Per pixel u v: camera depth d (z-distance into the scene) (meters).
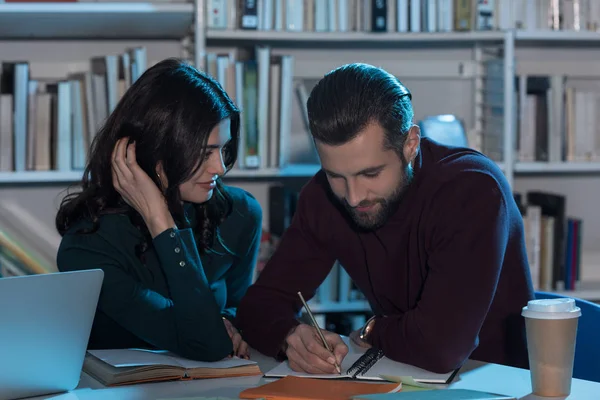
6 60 2.65
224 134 1.47
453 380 1.23
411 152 1.32
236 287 1.76
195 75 1.47
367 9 2.51
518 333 1.47
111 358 1.30
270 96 2.47
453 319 1.28
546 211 2.77
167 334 1.41
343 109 1.23
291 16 2.49
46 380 1.16
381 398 1.06
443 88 2.87
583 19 2.67
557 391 1.12
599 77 2.96
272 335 1.42
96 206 1.52
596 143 2.72
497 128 2.68
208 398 1.10
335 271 2.57
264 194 2.81
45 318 1.12
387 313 1.57
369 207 1.31
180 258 1.40
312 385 1.17
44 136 2.43
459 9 2.56
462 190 1.35
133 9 2.30
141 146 1.44
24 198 2.68
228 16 2.46
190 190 1.47
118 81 2.41
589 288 2.74
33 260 2.61
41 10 2.25
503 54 2.60
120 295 1.43
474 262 1.31
